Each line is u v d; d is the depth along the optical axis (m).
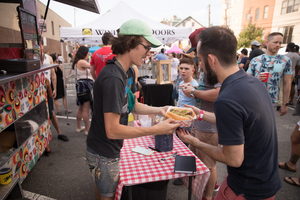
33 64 1.95
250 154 1.01
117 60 1.29
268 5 26.00
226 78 1.01
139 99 4.65
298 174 2.74
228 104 0.93
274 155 1.07
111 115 1.17
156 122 1.82
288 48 6.39
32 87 2.48
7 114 1.85
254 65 3.02
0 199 1.51
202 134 2.03
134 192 1.54
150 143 1.93
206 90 1.97
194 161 1.52
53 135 4.07
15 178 1.78
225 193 1.16
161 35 5.25
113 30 4.94
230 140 0.93
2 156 1.85
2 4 2.53
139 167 1.50
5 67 1.80
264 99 0.99
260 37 25.97
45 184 2.55
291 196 2.31
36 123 2.55
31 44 2.38
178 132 1.36
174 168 1.44
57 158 3.19
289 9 23.27
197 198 1.67
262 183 1.02
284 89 2.87
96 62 3.45
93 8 3.86
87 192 2.41
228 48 0.98
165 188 1.59
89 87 3.89
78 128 4.23
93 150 1.41
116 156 1.41
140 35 1.21
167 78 4.48
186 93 2.09
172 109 1.65
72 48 28.98
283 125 4.65
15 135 2.03
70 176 2.72
